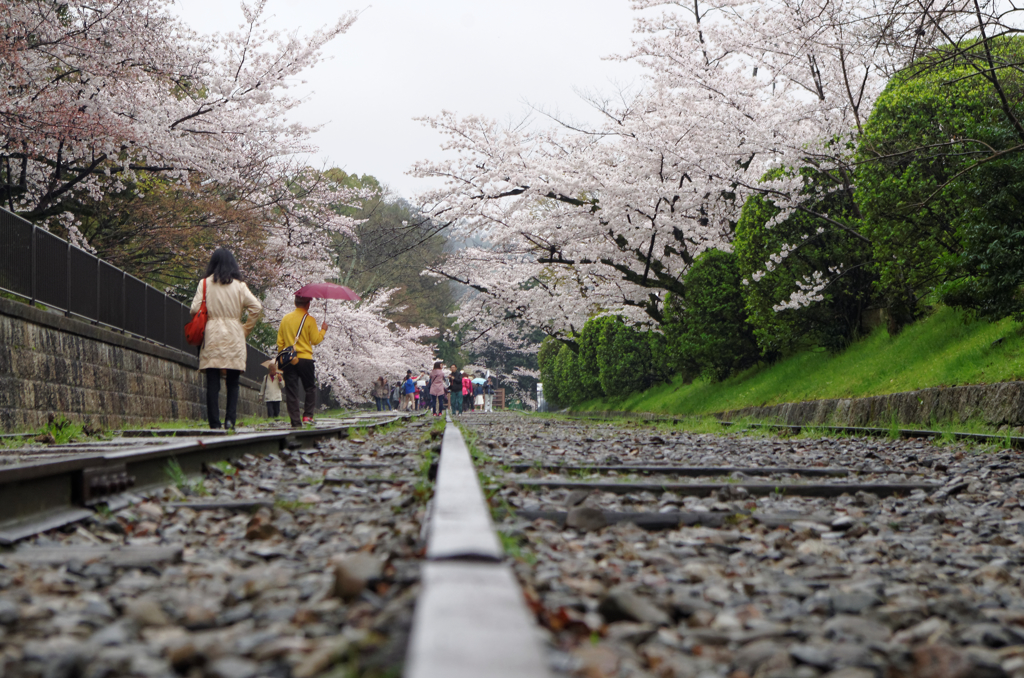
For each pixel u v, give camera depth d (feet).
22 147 50.85
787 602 9.14
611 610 7.48
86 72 50.47
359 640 5.73
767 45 63.05
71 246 43.86
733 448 31.71
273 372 66.13
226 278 33.01
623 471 22.17
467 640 4.10
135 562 10.12
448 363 229.45
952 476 22.20
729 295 71.05
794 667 6.49
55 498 13.41
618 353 104.12
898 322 55.06
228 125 63.26
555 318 112.98
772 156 65.00
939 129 45.27
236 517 14.61
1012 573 11.45
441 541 6.58
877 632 7.70
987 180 40.01
